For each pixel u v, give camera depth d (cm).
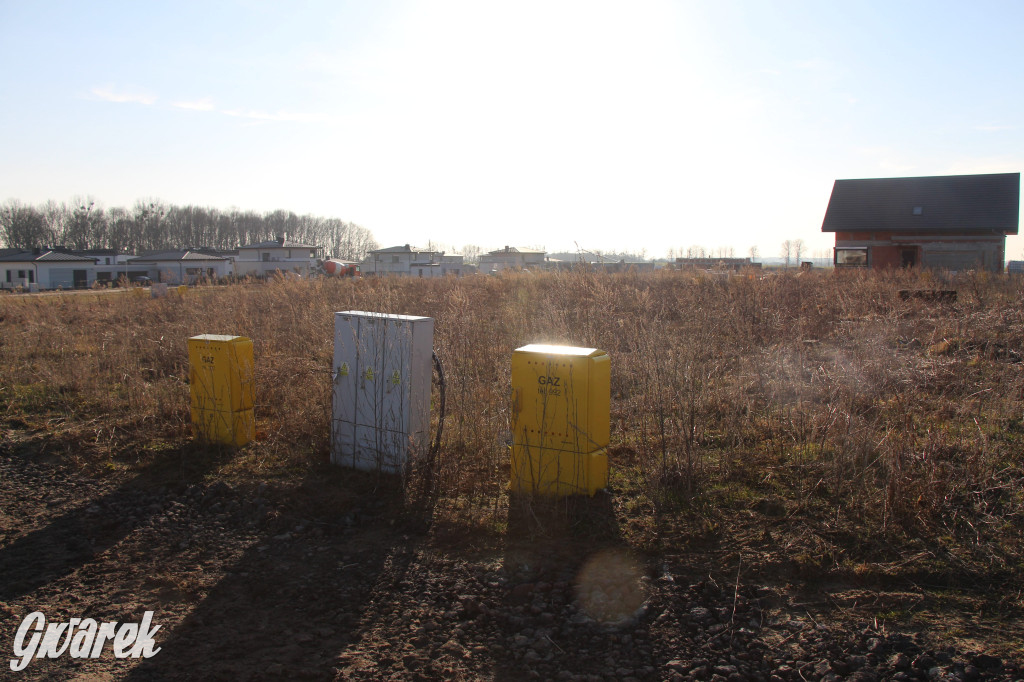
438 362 560
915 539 395
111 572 421
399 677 309
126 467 602
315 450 612
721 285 1446
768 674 299
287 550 441
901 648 308
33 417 766
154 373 915
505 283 1600
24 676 319
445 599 374
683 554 402
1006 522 403
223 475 572
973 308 1124
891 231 3266
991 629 317
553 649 324
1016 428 555
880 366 670
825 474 482
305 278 2073
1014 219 3111
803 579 370
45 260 6456
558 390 476
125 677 316
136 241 11150
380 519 477
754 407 638
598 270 1474
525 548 422
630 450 573
